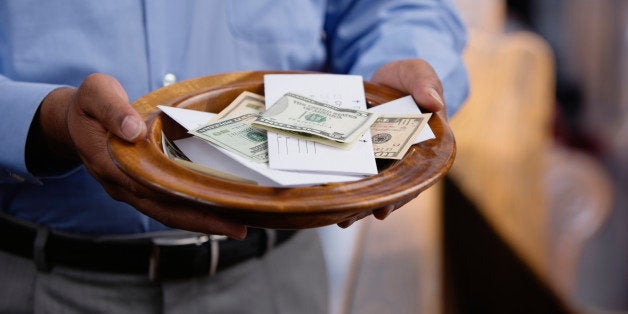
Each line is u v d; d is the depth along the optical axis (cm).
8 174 111
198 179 81
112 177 93
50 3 115
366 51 139
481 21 318
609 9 395
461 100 138
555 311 127
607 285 365
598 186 340
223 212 79
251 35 133
